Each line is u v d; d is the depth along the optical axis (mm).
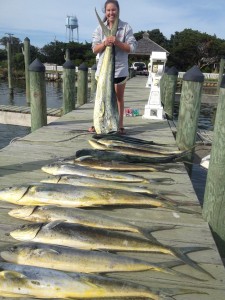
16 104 22688
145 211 3410
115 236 2662
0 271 2143
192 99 5449
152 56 8023
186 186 4098
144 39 35375
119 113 6324
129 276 2430
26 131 13672
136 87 16719
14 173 4195
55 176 3693
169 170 4574
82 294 2119
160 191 3840
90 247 2605
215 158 3303
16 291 2104
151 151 4949
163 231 3072
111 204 3336
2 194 3309
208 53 52719
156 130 7031
